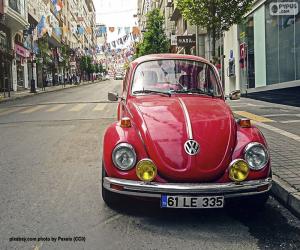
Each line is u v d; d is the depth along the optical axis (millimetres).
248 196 4320
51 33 51812
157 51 46062
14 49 37344
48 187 5703
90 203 5012
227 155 4266
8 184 5863
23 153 8094
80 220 4465
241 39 21422
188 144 4246
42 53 45312
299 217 4578
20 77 40844
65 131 10961
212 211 4734
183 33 37094
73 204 4980
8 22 33406
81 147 8617
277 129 9594
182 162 4164
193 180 4145
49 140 9555
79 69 85188
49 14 50938
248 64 20406
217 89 5883
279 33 16219
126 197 4652
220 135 4387
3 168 6848
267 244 3879
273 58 16984
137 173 4203
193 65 6020
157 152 4219
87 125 12102
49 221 4438
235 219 4520
